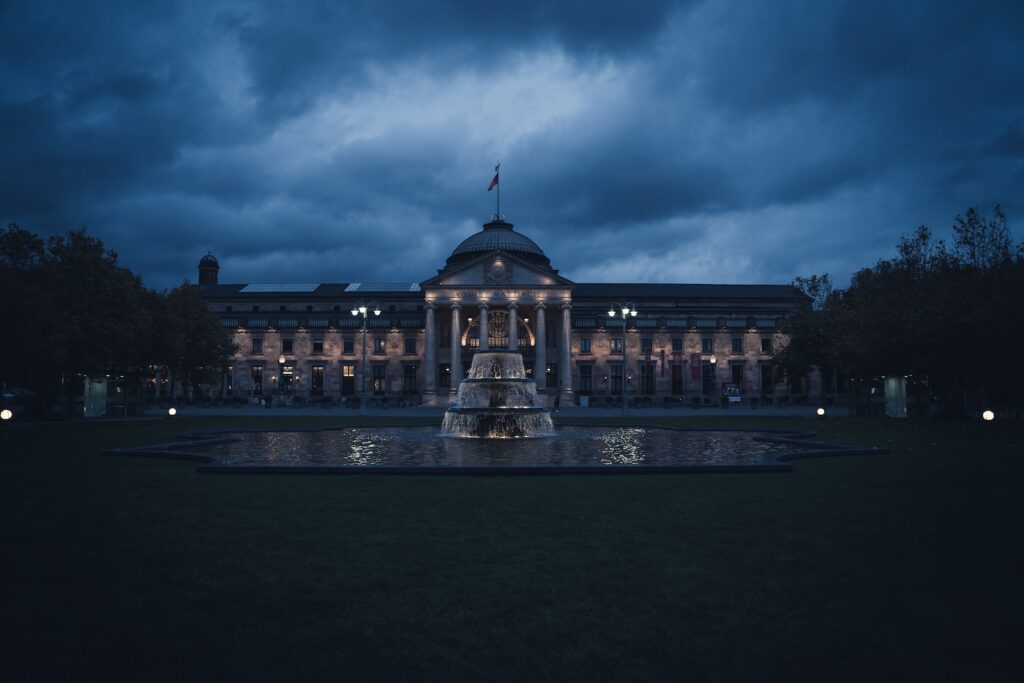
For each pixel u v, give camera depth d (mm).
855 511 10742
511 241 103375
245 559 7844
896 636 5535
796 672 4887
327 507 11141
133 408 53625
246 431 31922
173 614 6051
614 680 4758
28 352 39219
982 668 4941
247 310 106625
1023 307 38500
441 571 7348
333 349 98875
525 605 6270
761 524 9766
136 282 52625
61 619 5930
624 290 109250
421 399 91312
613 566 7535
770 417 52188
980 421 42750
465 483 14039
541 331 90562
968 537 8867
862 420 45688
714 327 98188
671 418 50500
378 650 5281
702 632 5617
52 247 42875
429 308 91625
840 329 53250
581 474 15422
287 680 4785
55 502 11617
